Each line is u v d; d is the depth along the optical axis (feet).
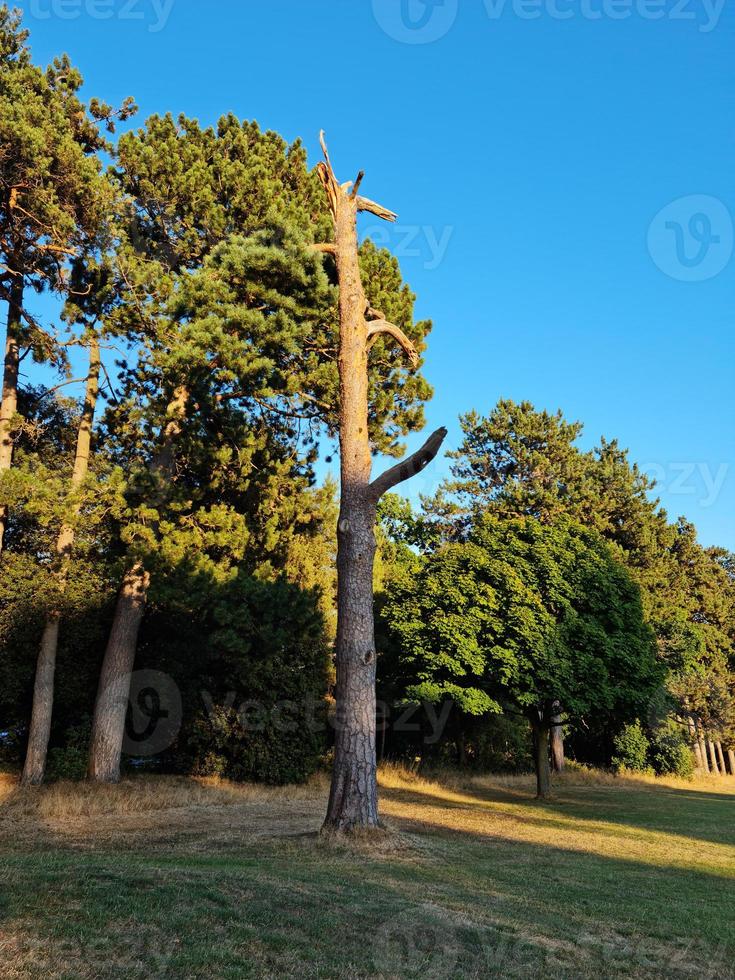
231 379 52.31
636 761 108.47
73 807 43.93
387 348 59.06
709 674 122.62
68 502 51.85
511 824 46.65
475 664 66.03
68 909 16.44
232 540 57.31
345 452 36.83
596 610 68.03
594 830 45.42
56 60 58.23
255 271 48.32
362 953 15.80
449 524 128.98
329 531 72.49
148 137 57.26
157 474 54.19
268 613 58.65
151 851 28.96
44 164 48.55
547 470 122.11
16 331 54.80
